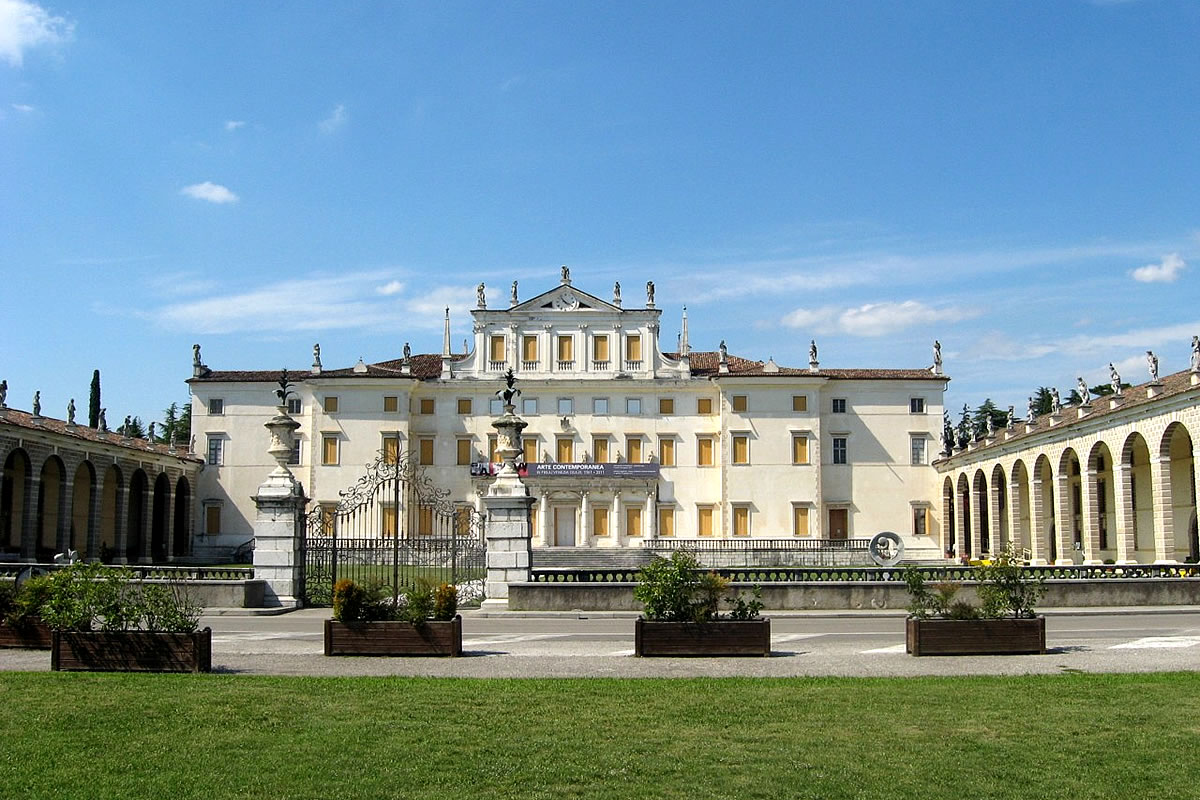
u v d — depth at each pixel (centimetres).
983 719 1330
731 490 8612
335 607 2000
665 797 1010
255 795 1012
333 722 1310
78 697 1465
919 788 1036
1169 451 4947
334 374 8650
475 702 1443
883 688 1555
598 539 8638
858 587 3275
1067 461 6178
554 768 1103
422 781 1056
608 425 8812
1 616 2131
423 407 8850
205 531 8644
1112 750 1173
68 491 6569
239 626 2766
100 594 1781
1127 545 5319
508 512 3356
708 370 9088
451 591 2014
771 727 1288
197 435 8775
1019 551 2125
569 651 2102
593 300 8900
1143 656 1966
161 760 1129
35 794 1009
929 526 8688
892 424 8781
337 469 8594
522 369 8850
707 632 1959
